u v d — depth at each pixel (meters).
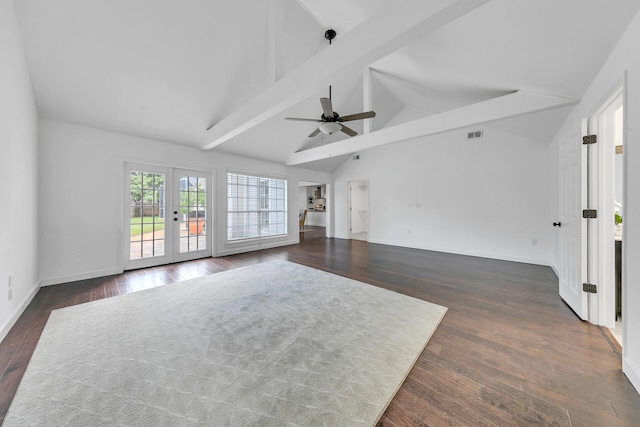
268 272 3.97
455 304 2.71
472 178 5.21
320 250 5.90
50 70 2.84
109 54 2.84
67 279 3.47
